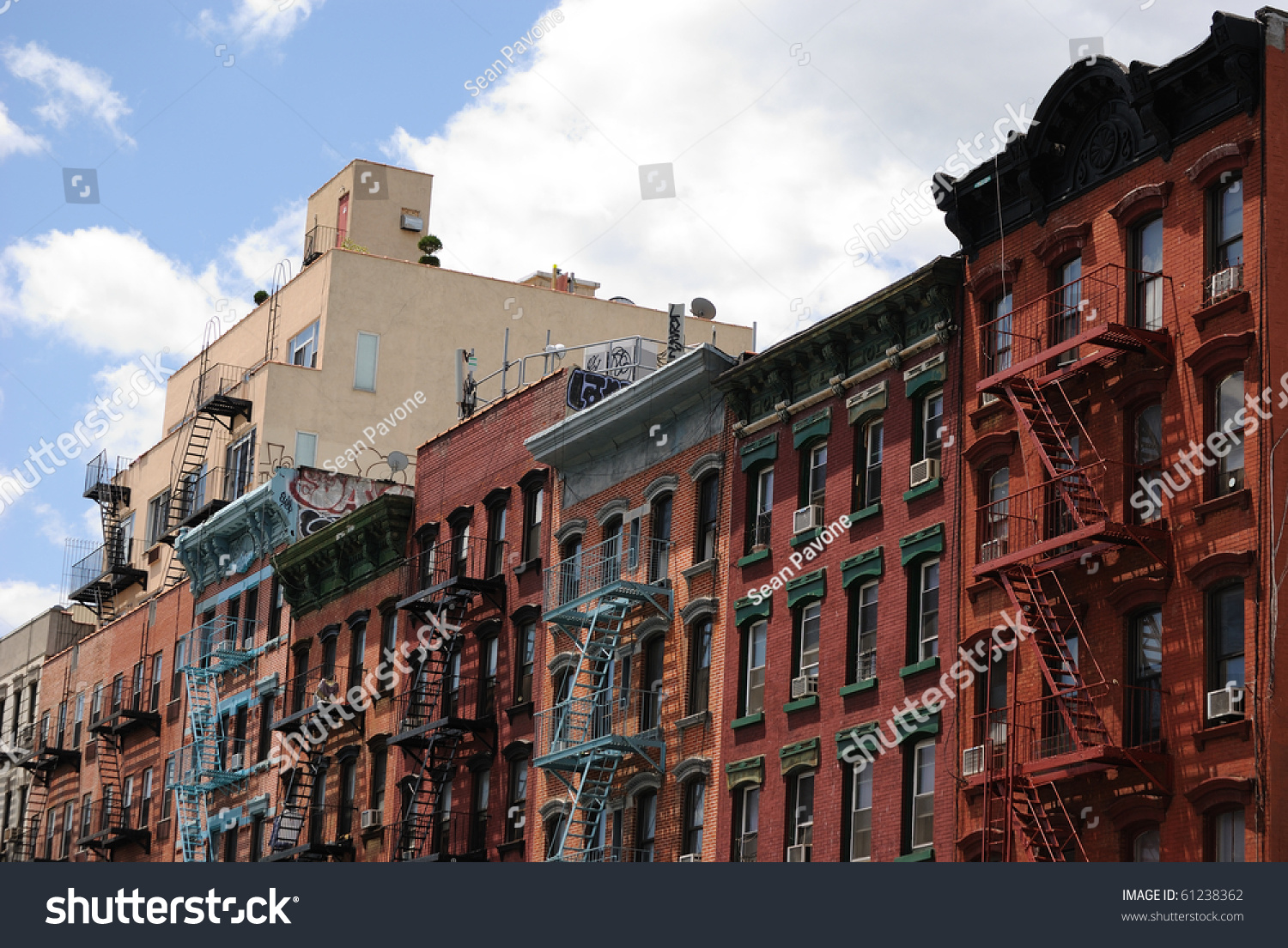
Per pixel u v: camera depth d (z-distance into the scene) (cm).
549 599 5506
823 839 4353
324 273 7856
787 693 4559
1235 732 3422
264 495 7119
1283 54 3656
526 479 5738
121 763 8125
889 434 4425
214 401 7781
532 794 5419
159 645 7981
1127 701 3650
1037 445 3838
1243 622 3475
